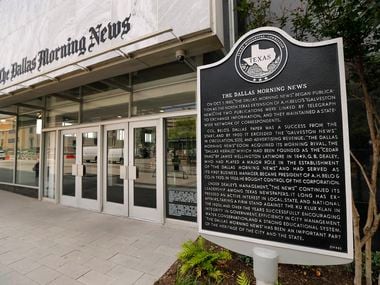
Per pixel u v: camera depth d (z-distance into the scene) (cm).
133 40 326
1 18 614
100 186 552
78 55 422
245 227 190
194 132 452
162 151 471
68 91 634
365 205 308
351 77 269
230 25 417
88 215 526
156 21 342
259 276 174
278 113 184
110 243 367
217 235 200
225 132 205
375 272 247
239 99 201
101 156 555
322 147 168
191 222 441
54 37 464
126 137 523
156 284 255
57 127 652
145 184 493
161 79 496
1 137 868
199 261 249
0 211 564
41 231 423
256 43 195
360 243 226
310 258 167
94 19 405
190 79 466
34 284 256
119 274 276
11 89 550
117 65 397
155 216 471
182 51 351
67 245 360
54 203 646
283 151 181
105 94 572
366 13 209
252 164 192
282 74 184
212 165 208
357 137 315
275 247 178
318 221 165
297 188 174
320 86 171
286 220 176
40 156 695
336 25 233
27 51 520
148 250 341
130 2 368
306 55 177
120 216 516
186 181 454
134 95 527
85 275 274
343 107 163
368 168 308
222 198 202
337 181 162
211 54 439
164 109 486
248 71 198
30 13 524
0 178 866
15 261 309
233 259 279
